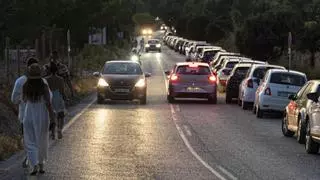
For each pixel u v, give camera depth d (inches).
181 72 1633.9
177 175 680.4
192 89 1614.2
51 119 682.2
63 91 951.0
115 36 4579.2
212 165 748.0
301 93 1004.6
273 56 2731.3
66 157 794.8
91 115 1311.5
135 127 1118.4
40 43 2039.9
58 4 1978.3
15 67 1649.9
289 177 675.4
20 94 680.4
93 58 3046.3
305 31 2308.1
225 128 1130.0
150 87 2190.0
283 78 1312.7
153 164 749.9
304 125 935.7
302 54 2581.2
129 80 1561.3
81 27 2265.0
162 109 1465.3
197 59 3063.5
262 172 704.4
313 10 2488.9
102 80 1571.1
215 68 2206.0
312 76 2158.0
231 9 4458.7
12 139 900.6
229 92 1649.9
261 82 1368.1
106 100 1699.1
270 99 1291.8
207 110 1461.6
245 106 1491.1
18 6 1695.4
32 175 666.8
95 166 732.0
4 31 1702.8
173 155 821.2
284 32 2684.5
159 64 3673.7
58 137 959.6
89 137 984.3
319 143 845.8
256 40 2706.7
